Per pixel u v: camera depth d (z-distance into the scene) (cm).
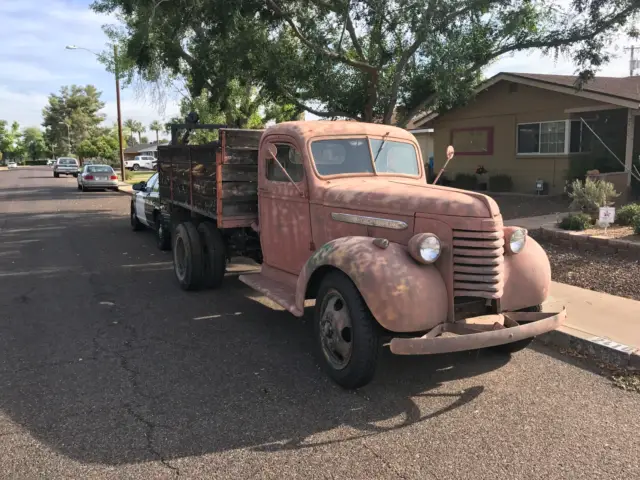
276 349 525
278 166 562
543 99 1622
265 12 1139
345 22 1119
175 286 782
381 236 454
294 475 318
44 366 479
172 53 1320
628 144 1412
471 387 439
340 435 363
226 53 1216
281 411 396
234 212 661
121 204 2052
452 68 1077
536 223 1041
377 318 391
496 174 1805
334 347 437
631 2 1062
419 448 347
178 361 493
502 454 340
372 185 502
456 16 1052
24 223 1509
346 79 1274
